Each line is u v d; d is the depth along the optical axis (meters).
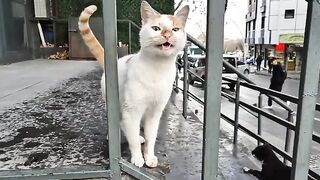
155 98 1.70
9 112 2.79
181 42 1.65
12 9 7.54
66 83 4.49
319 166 3.96
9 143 1.99
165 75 1.67
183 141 2.26
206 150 1.17
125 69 1.74
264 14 30.28
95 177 1.40
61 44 10.41
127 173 1.42
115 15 1.20
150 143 1.81
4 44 7.09
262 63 31.38
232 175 2.09
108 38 1.21
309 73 1.08
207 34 1.05
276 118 2.32
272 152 2.77
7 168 1.58
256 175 2.28
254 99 10.05
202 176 1.21
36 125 2.39
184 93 3.24
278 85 9.05
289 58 25.48
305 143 1.16
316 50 1.06
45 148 1.89
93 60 8.92
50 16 9.67
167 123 2.81
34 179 1.39
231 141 2.95
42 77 5.09
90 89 3.99
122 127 1.74
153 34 1.57
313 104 1.12
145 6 1.67
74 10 10.35
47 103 3.15
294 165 1.18
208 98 1.11
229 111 7.83
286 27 26.62
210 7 1.02
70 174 1.40
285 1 26.34
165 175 1.66
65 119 2.57
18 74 5.47
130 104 1.66
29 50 8.75
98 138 2.09
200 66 12.16
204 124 1.14
